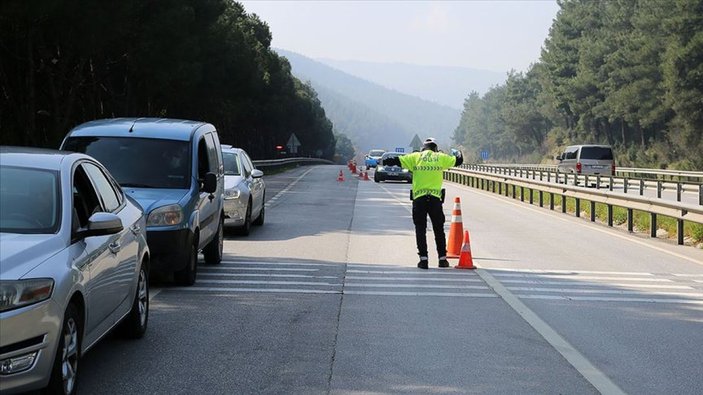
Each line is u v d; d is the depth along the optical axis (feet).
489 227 76.13
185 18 125.90
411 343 29.37
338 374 25.20
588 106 322.14
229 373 25.17
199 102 182.19
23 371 18.93
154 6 124.47
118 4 99.96
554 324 33.01
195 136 44.78
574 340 30.19
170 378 24.57
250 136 328.49
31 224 22.09
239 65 203.62
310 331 31.12
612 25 304.71
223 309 35.24
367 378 24.77
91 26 96.63
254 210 67.10
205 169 44.91
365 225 75.66
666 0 239.91
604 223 82.99
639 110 257.55
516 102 547.49
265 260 50.67
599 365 26.63
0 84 116.16
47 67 114.52
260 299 37.68
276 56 325.01
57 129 115.96
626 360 27.30
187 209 39.93
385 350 28.30
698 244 63.46
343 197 118.32
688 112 219.41
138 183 41.83
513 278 45.11
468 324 32.76
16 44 108.58
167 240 38.32
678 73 213.87
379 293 39.68
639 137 341.00
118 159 42.83
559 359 27.32
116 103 152.56
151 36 123.34
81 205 24.62
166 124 45.60
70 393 21.16
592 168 157.28
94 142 43.57
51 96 116.98
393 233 68.85
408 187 149.38
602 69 306.35
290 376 24.90
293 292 39.60
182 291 39.50
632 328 32.45
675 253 57.82
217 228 47.83
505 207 103.86
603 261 53.01
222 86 185.98
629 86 255.29
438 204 48.70
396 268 48.34
